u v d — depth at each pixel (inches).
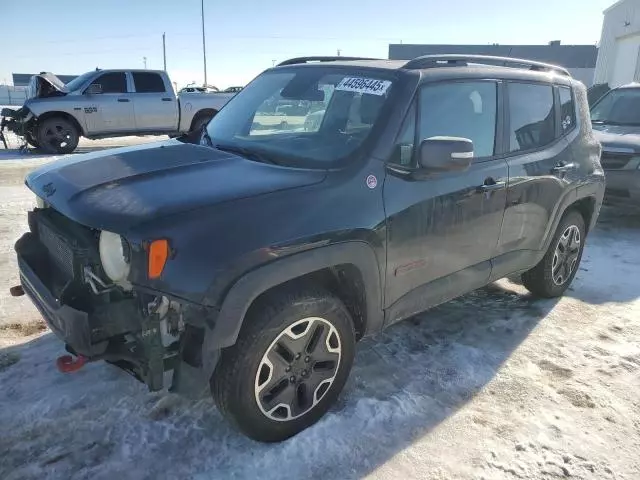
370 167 109.5
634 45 729.6
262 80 152.6
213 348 89.2
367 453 102.7
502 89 141.3
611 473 100.6
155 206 90.9
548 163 153.7
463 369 133.3
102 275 95.5
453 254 128.7
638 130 285.4
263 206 95.1
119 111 525.0
